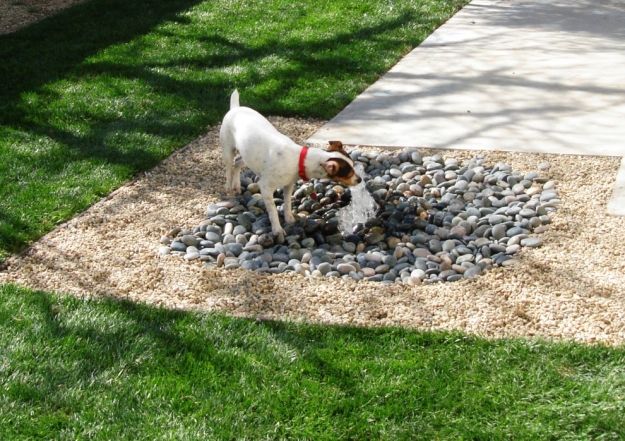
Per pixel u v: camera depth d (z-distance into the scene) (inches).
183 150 220.7
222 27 295.9
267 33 288.7
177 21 303.6
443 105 238.2
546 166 205.9
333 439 142.5
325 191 199.0
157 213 195.5
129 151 218.1
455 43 281.0
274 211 185.0
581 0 328.2
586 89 243.3
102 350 157.0
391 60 266.2
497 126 225.6
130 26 299.1
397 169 207.9
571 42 278.7
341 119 233.3
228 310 166.6
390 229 186.4
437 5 315.6
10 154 215.9
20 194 199.6
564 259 175.9
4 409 146.9
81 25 302.2
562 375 150.0
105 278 175.5
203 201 199.5
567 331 159.3
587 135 219.1
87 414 146.2
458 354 154.5
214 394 149.3
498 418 144.3
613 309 163.2
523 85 247.4
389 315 164.7
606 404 144.7
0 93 248.7
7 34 295.7
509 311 164.2
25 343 157.9
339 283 172.6
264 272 175.9
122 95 246.8
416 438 142.3
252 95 244.7
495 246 179.8
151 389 149.9
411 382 149.9
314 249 184.4
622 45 274.5
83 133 226.5
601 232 183.2
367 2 317.7
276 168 181.8
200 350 156.7
